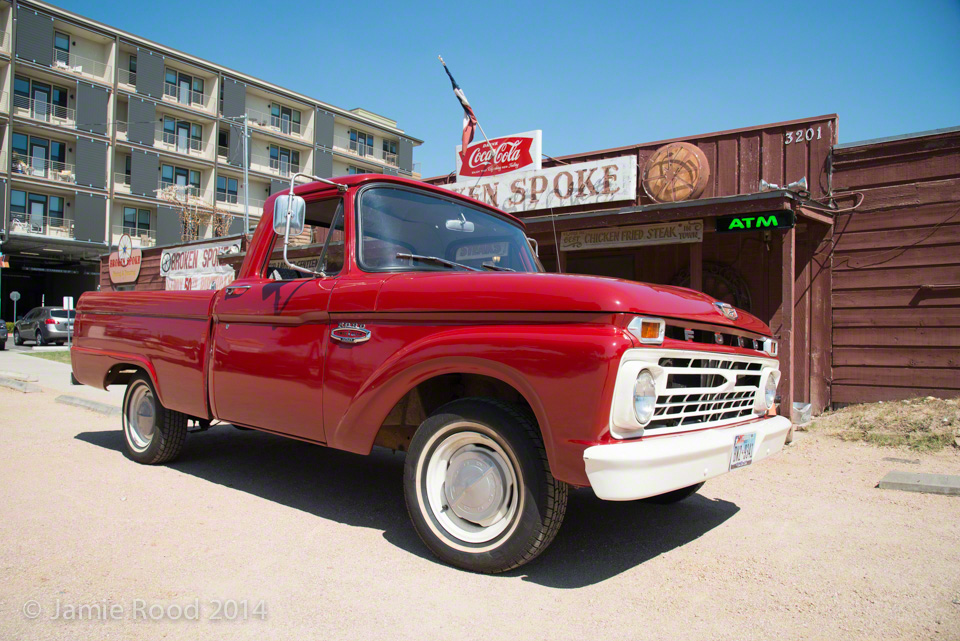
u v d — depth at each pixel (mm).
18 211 35094
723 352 3258
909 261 7941
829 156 8414
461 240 4090
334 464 5316
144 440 5172
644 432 2756
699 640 2428
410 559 3205
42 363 16000
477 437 3043
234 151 42562
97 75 37312
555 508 2812
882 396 8070
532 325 2822
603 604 2729
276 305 3832
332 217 4211
